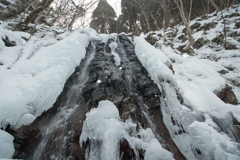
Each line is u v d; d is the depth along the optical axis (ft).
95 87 13.98
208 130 8.41
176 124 11.01
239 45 18.86
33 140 8.61
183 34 28.17
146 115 12.39
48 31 22.39
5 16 20.57
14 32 15.67
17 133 7.79
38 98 9.47
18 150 7.64
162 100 13.33
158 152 8.18
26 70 10.99
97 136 8.64
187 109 11.14
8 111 7.43
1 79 9.19
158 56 16.37
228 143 8.10
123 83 15.03
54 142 9.25
